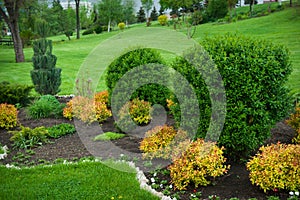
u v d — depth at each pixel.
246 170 4.50
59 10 35.66
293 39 16.67
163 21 24.23
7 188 4.09
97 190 4.01
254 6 33.44
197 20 22.53
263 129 4.56
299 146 4.11
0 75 15.01
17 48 19.44
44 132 6.03
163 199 3.77
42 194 3.94
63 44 28.58
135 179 4.27
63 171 4.57
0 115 6.80
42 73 9.38
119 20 37.16
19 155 5.36
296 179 3.76
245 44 4.54
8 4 18.69
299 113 5.52
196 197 3.83
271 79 4.39
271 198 3.70
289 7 26.42
